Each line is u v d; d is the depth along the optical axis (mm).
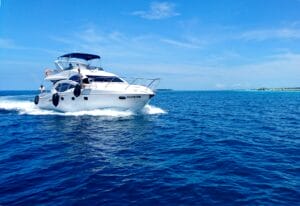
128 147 9383
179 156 8219
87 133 11820
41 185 5801
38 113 19016
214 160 7730
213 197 5164
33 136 11414
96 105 16266
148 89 16609
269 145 9883
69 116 16812
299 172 6648
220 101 43406
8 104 25797
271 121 17438
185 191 5438
